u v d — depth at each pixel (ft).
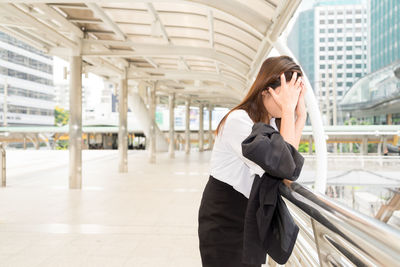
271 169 2.70
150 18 25.12
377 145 62.39
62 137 119.85
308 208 2.20
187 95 75.36
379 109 107.96
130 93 65.92
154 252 12.15
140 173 37.35
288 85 3.26
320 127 14.08
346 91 131.95
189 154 74.13
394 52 112.78
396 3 113.19
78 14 24.17
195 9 22.16
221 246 3.74
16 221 16.58
